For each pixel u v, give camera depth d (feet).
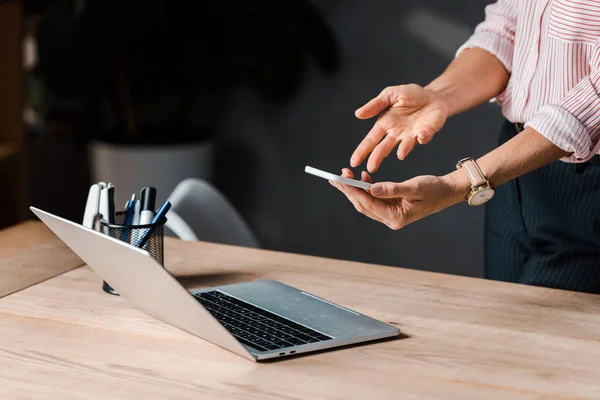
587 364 4.49
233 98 15.85
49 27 14.71
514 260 7.39
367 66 15.01
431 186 5.32
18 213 13.19
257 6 14.67
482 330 4.92
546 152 5.62
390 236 15.33
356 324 4.89
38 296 5.44
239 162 16.02
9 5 12.65
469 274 14.93
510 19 7.14
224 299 5.27
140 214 5.52
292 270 5.96
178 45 15.10
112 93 15.26
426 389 4.19
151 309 4.87
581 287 6.82
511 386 4.23
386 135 6.40
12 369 4.42
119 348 4.66
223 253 6.31
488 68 7.14
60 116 16.63
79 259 6.15
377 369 4.40
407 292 5.54
